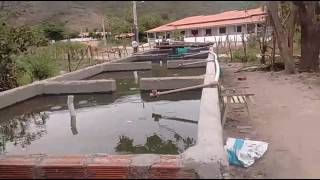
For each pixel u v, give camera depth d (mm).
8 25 16125
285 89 13070
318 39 16953
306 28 16953
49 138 10008
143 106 13320
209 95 9328
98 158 6395
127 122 11164
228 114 9773
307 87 13164
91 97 15383
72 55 30172
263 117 9422
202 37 46969
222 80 16125
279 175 5820
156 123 10891
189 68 23594
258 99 11594
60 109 13500
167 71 23062
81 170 6141
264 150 6914
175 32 47656
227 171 5641
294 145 7219
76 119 11859
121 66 23203
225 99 10234
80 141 9516
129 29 39000
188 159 5891
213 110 7938
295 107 10273
